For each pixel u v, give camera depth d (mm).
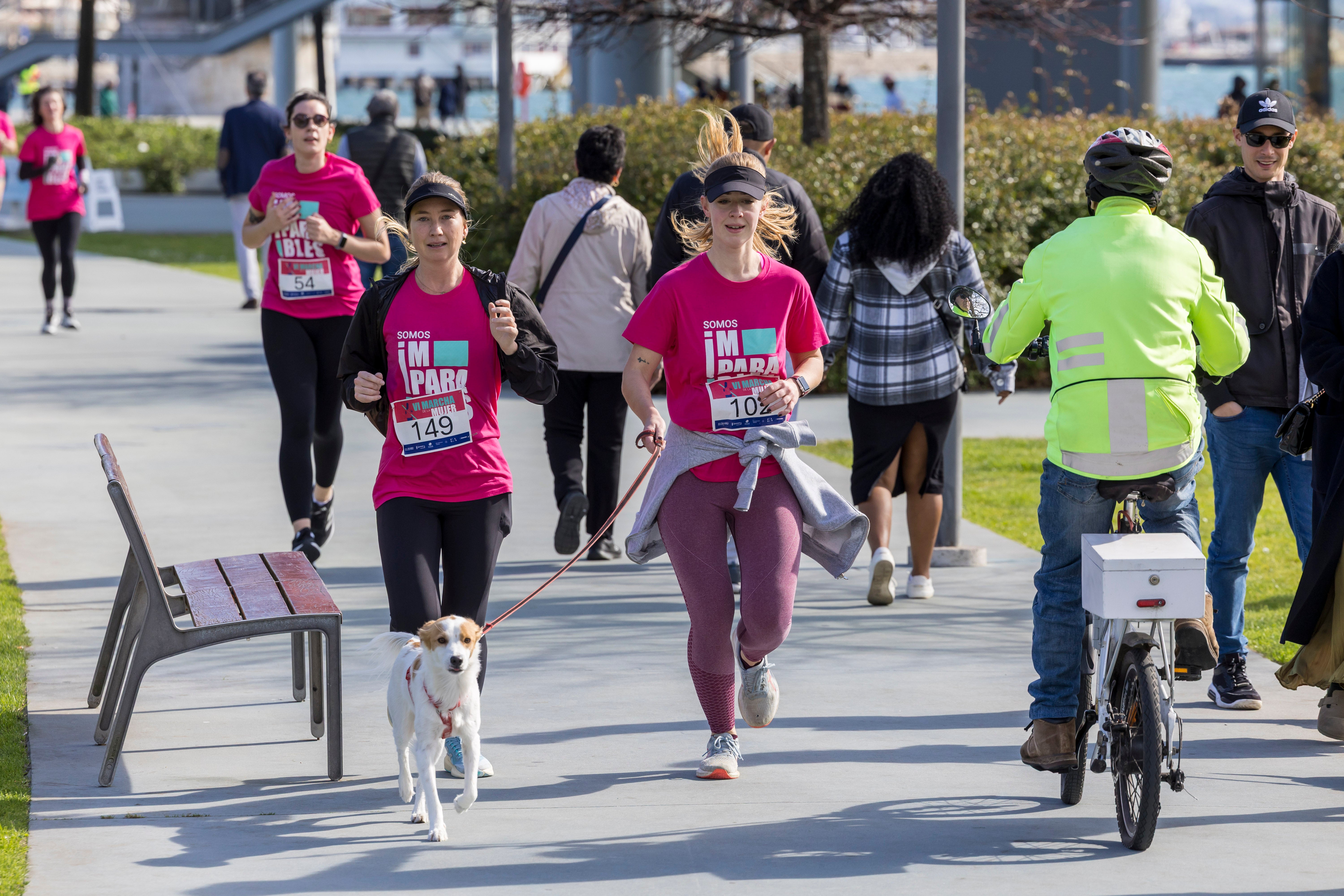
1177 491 12781
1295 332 15875
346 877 11672
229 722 15617
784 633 13672
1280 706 16359
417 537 13680
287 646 18531
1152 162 12656
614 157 22062
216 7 100250
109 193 85312
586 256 21812
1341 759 14641
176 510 24891
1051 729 13211
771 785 13867
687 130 38562
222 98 139625
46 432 31219
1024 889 11555
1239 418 15961
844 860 12109
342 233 21172
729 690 14031
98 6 102000
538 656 17953
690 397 13781
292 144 22219
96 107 143625
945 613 20047
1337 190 39688
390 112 31891
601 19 40781
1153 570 11984
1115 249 12594
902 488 20562
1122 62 61438
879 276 19297
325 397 21906
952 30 21406
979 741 15125
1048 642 13211
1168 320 12453
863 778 14070
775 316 13711
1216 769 14336
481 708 15711
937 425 19844
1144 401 12367
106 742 14859
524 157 40500
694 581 13648
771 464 13781
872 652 18250
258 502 25500
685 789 13758
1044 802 13523
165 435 31141
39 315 50062
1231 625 16281
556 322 21906
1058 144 38688
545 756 14633
